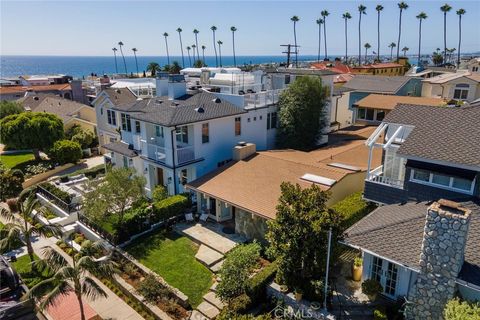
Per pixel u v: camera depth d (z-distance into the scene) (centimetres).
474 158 1468
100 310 1684
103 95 3934
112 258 1992
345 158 2503
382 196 1791
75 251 2181
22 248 2270
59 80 9162
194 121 2503
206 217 2294
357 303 1466
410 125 1791
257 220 1995
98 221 2266
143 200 2497
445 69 6372
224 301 1587
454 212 1194
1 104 5366
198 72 5122
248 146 2562
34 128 3941
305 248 1447
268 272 1648
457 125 1669
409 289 1404
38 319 1558
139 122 2948
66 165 3916
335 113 4169
